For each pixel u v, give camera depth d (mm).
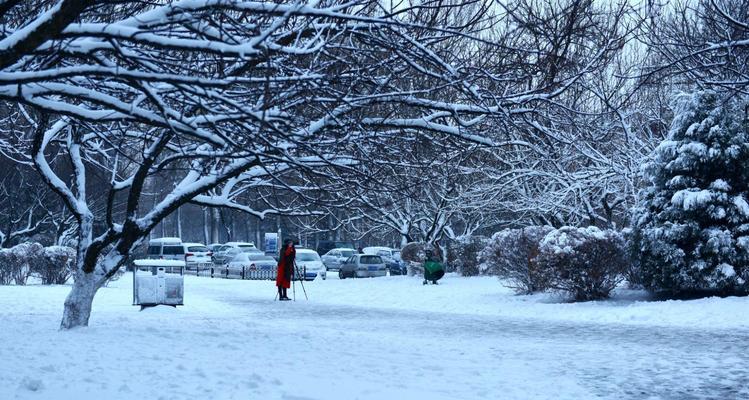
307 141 9539
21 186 42250
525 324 18656
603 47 11773
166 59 8461
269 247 52844
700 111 22641
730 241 21297
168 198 13797
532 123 10789
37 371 9211
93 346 11742
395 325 18469
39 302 22922
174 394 8047
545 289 24125
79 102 12172
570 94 22047
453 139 11656
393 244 70500
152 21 6742
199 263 56031
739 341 14656
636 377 10352
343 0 9188
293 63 8930
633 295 23531
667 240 21906
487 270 35688
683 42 15008
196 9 6734
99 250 14383
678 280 21734
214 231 91438
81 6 6414
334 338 14406
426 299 26391
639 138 28984
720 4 13641
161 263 21141
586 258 22875
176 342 12672
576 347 13781
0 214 45344
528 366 11234
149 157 13281
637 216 23172
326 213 13711
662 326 17750
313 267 43344
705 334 15938
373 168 11594
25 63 8117
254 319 19797
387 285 33156
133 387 8383
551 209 30047
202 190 13430
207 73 8797
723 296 22078
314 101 8766
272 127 6988
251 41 6570
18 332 13922
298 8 6707
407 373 10211
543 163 28656
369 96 8969
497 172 29984
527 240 25453
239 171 12547
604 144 25797
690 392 9320
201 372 9445
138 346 11922
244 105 8148
